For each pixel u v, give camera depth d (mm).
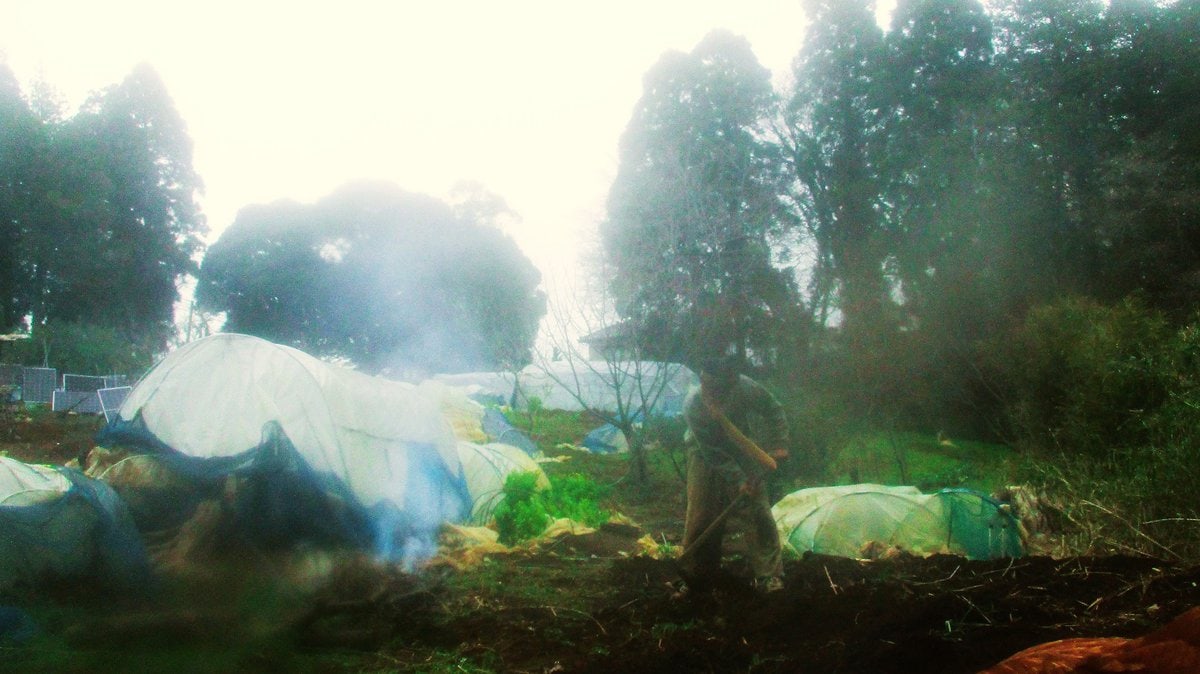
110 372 37844
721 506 6812
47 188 44094
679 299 16656
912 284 24609
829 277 23031
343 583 6340
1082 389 10234
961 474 12172
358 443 8273
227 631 5098
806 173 28000
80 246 43969
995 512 8117
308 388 8297
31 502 6176
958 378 15328
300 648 5184
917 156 25750
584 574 7488
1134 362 9844
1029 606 5586
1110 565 6730
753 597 6199
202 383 8375
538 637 5457
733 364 6797
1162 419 8695
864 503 8406
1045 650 2021
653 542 9078
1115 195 21250
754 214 22453
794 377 14273
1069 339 11039
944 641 4758
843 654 4742
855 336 14969
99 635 4949
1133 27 23562
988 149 24859
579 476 11180
